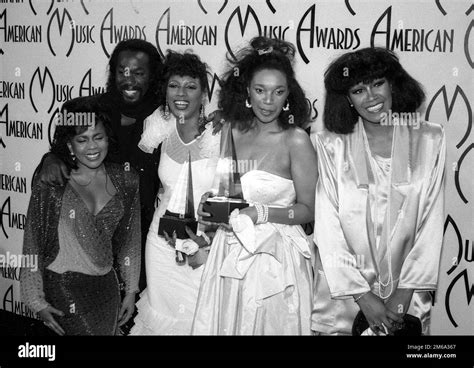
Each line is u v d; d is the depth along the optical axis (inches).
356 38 106.9
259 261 97.8
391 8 105.2
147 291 110.2
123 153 109.4
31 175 133.0
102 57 122.8
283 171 98.3
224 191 100.3
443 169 94.7
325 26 108.0
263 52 97.8
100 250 106.2
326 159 96.5
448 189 107.0
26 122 132.8
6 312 134.8
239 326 98.8
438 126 96.2
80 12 124.2
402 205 94.3
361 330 96.5
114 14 121.0
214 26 113.8
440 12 104.1
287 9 109.5
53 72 128.6
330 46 108.1
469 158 106.0
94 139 104.0
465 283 108.1
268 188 97.4
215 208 98.1
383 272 95.4
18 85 133.1
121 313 110.2
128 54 110.9
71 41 125.8
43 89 130.0
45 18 128.2
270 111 96.0
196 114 104.7
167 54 111.3
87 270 106.3
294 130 97.9
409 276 94.9
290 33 109.7
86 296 106.9
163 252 107.3
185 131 105.0
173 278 107.0
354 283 94.9
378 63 92.4
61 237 105.2
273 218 97.3
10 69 133.8
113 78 112.5
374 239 95.0
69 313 106.7
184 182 104.3
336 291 95.7
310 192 98.4
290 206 98.4
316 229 96.9
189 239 103.6
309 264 101.8
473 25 103.5
